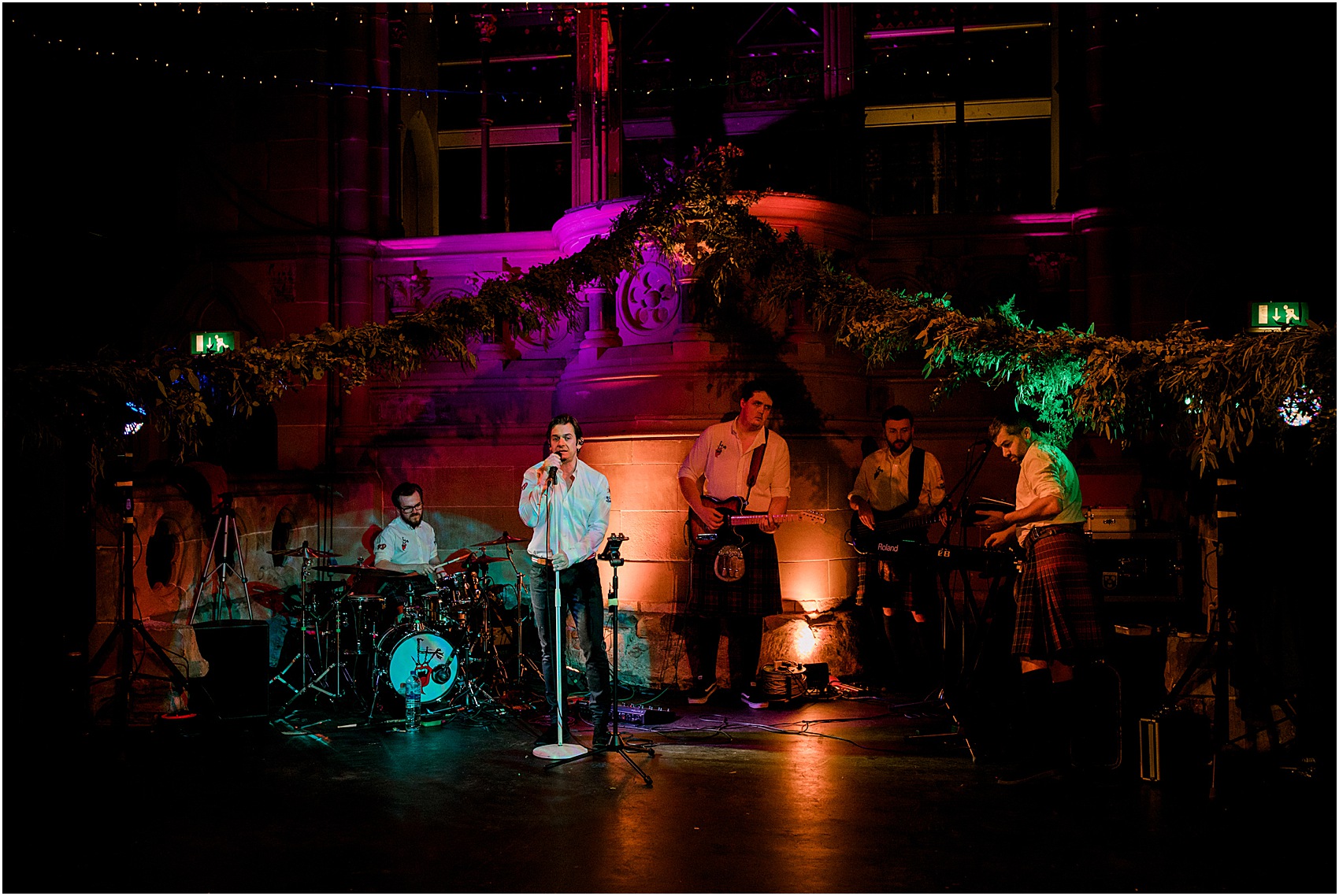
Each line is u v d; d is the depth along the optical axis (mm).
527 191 11414
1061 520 4914
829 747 5270
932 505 6652
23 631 4992
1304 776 4574
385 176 8930
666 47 10227
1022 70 10594
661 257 7242
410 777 4707
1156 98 7988
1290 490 4449
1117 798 4363
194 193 8703
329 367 5383
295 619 7184
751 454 6434
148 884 3402
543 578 5266
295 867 3562
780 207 7230
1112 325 7969
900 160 11141
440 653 5773
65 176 8320
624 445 7090
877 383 8086
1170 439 5297
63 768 4844
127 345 8516
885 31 10656
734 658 6512
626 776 4727
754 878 3453
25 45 8062
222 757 5062
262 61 8664
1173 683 5156
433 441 8484
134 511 5711
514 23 10789
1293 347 3887
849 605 7164
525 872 3504
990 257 8227
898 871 3523
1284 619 4406
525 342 8500
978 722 5738
